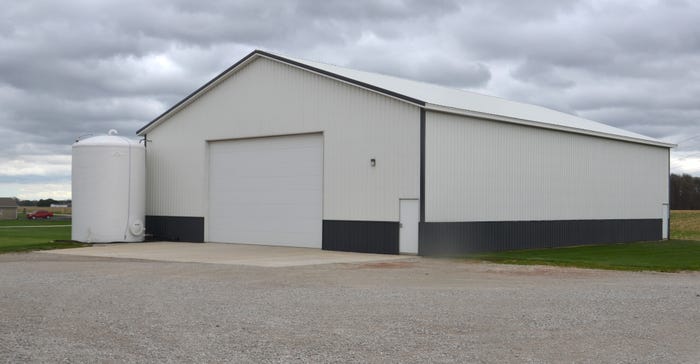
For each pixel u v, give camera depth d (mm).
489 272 18281
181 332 9828
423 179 23031
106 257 23047
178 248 27266
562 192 29656
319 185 26578
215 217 30625
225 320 10758
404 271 18391
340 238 25438
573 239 30234
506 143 26578
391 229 23891
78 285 15086
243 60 28922
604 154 32375
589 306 12266
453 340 9375
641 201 34875
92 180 30281
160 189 32625
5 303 12477
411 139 23422
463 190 24547
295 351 8688
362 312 11516
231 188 30000
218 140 30500
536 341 9359
